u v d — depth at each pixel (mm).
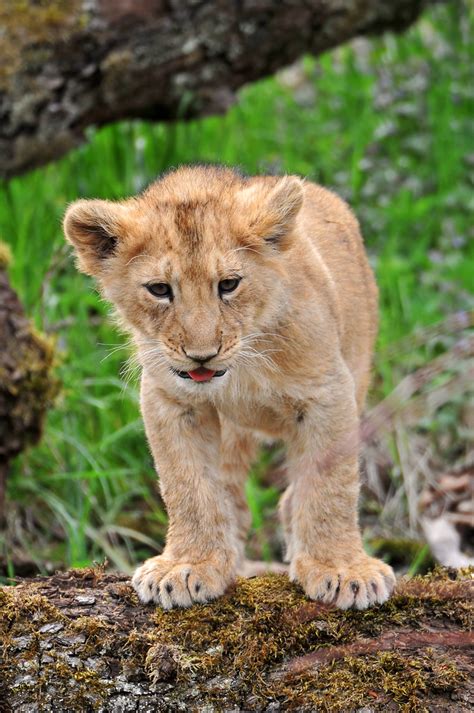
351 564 7762
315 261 8383
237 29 12461
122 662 7156
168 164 14992
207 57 12547
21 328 10930
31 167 12531
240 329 7762
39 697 7125
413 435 12250
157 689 7078
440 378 12273
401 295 13445
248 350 7871
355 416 8055
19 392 10742
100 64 12117
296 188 7906
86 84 12203
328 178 15453
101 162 14695
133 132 14945
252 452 9547
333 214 9539
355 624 7336
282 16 12578
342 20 12961
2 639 7227
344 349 9047
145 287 7777
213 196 7988
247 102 16688
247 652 7129
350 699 6809
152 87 12578
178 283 7633
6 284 11070
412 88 16406
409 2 13281
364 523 11633
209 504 7922
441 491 11680
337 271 9047
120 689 7098
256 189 8164
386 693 6828
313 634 7262
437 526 11070
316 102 17172
